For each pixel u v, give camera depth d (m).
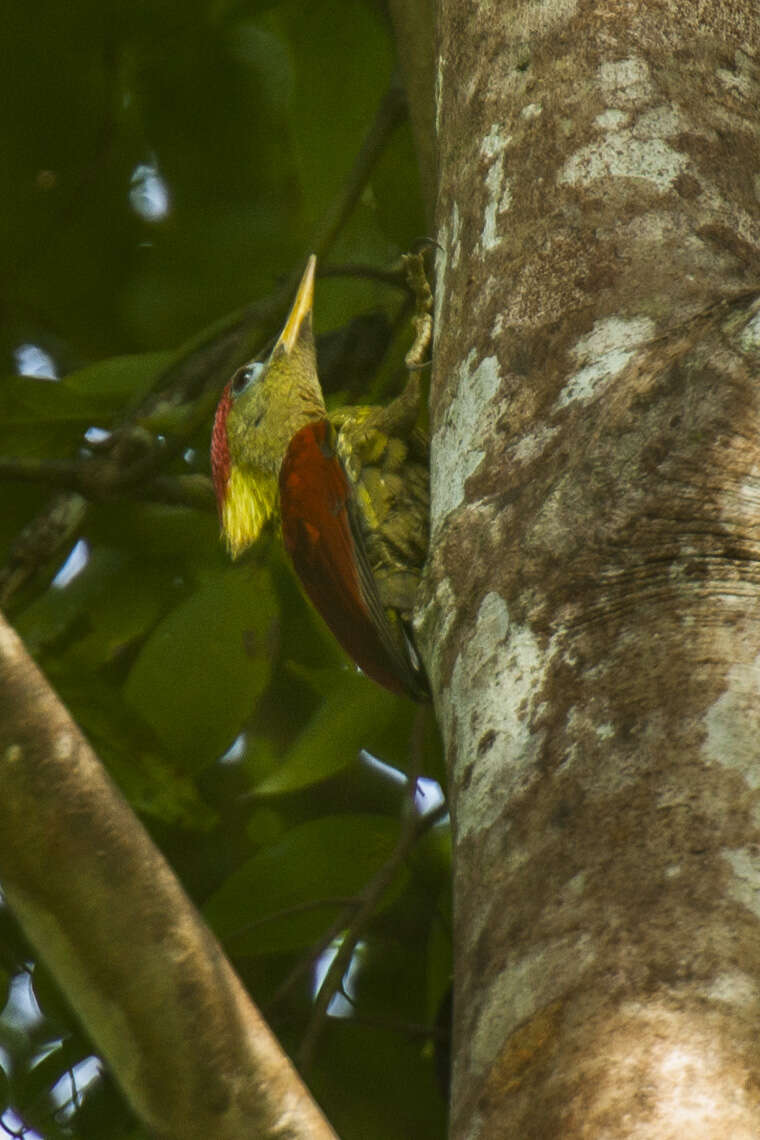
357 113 10.49
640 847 4.11
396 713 9.72
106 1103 9.41
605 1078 3.71
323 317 10.53
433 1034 9.22
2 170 11.97
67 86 11.76
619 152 6.09
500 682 4.79
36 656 9.54
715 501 4.74
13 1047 10.59
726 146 6.16
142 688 8.76
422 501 8.81
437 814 8.87
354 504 8.75
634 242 5.80
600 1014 3.85
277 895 8.75
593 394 5.34
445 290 6.37
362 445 8.86
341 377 11.29
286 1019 9.98
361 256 11.49
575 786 4.35
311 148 10.52
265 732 11.16
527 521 5.09
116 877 3.48
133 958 3.48
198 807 9.00
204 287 12.02
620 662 4.54
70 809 3.46
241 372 10.35
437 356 6.21
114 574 10.36
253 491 9.95
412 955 10.70
